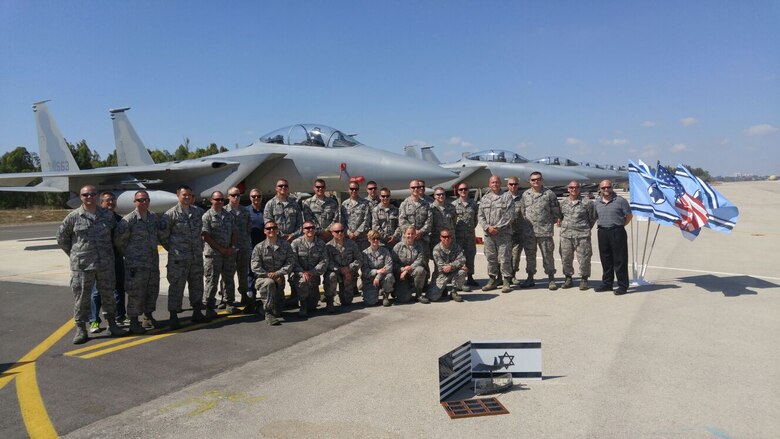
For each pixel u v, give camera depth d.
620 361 4.53
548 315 6.31
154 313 7.16
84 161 46.50
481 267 10.60
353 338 5.54
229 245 6.86
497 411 3.54
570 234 7.93
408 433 3.25
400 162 12.62
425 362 4.66
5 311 7.32
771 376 4.10
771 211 25.03
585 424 3.32
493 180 7.94
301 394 3.95
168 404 3.84
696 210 7.69
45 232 25.16
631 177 8.41
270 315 6.32
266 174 13.85
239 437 3.25
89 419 3.60
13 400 4.00
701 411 3.48
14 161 45.03
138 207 6.01
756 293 7.16
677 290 7.52
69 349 5.43
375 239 7.27
